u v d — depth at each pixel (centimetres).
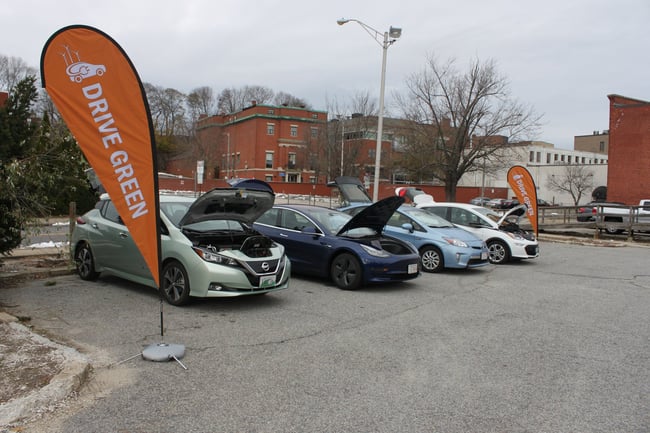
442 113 3466
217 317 650
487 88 3306
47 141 679
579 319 701
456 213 1388
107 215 817
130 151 500
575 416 383
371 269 841
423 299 812
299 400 399
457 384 443
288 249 938
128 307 681
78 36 484
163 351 486
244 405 387
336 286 889
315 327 619
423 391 425
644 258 1500
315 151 6419
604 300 843
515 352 539
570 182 6162
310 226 927
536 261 1375
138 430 342
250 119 6875
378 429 353
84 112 488
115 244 772
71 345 516
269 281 695
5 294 737
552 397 419
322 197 5291
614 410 395
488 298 835
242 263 675
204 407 381
